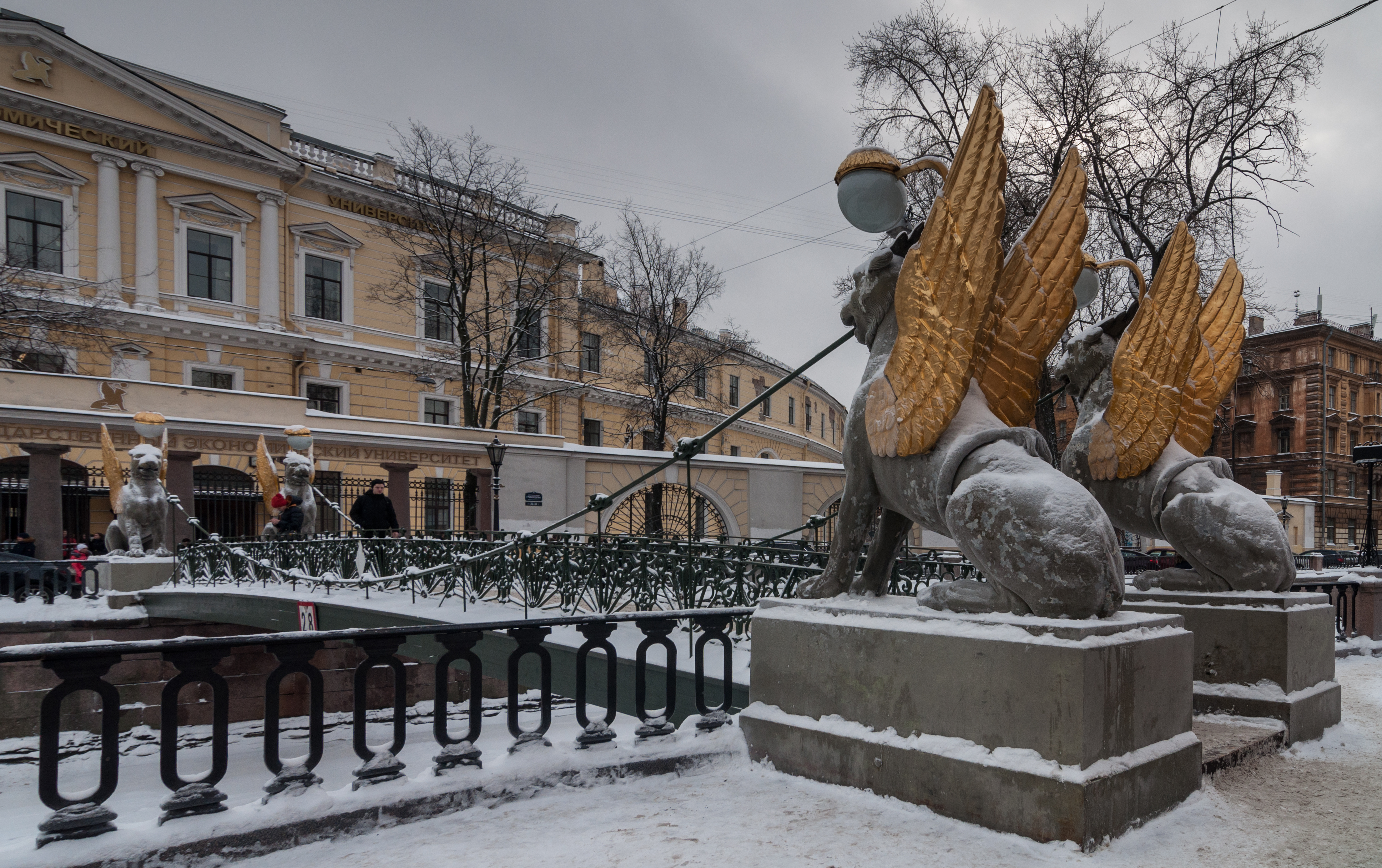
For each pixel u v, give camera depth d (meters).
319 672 3.40
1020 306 3.87
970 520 3.46
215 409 21.14
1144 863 2.91
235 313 27.92
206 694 13.62
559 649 7.11
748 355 37.12
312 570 12.42
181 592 13.48
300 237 29.47
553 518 24.45
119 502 15.83
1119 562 3.34
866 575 4.17
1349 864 2.94
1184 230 5.05
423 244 30.27
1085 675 2.99
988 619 3.32
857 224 4.18
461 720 13.12
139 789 10.28
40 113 24.53
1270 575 4.85
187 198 27.03
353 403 29.84
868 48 19.91
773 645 4.16
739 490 26.84
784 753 3.99
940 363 3.60
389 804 3.36
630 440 32.94
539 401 34.50
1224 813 3.43
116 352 25.20
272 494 16.91
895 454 3.80
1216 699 4.81
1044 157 18.67
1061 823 2.96
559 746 3.96
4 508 19.98
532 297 30.16
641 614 4.23
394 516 15.91
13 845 2.83
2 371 18.44
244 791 10.05
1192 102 18.34
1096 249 18.61
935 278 3.64
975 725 3.28
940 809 3.33
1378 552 23.64
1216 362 5.57
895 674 3.59
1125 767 3.12
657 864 2.98
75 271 25.12
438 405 32.06
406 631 3.60
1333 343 45.53
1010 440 3.60
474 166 28.88
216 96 28.56
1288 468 45.00
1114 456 5.23
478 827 3.36
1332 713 5.01
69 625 13.41
